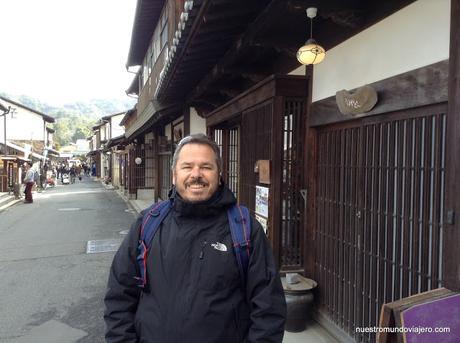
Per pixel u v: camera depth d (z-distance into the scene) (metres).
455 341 2.29
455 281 2.43
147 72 16.08
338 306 4.14
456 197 2.42
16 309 5.34
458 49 2.43
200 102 9.36
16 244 9.48
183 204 1.94
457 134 2.42
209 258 1.87
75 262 7.79
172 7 9.48
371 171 3.56
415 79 2.90
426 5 2.81
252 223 1.99
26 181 19.52
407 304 2.35
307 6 3.49
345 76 3.90
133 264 2.04
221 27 4.58
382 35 3.32
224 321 1.83
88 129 113.38
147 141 20.86
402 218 3.17
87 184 39.28
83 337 4.50
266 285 1.89
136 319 1.98
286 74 4.97
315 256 4.65
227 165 8.61
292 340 4.11
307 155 4.61
